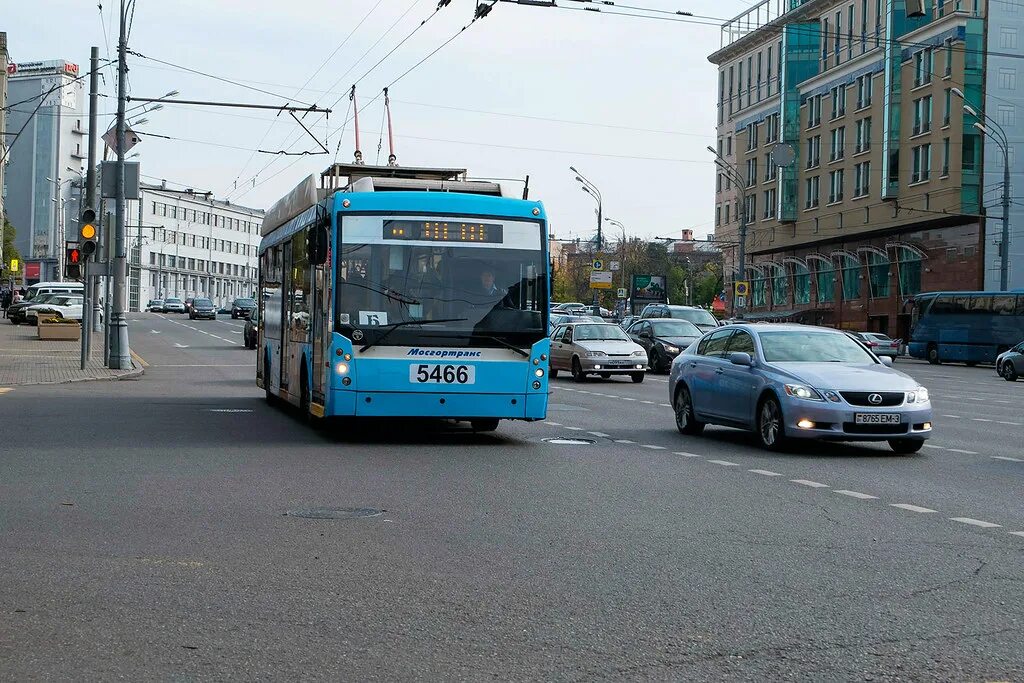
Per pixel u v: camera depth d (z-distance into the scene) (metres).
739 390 16.44
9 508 9.84
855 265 80.06
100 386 27.00
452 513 9.98
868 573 7.78
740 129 96.75
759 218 93.00
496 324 15.52
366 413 15.19
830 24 83.12
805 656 5.77
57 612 6.41
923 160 71.69
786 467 13.88
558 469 13.25
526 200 15.95
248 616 6.38
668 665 5.58
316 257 15.77
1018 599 7.07
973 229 68.56
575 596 6.98
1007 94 68.75
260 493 10.94
